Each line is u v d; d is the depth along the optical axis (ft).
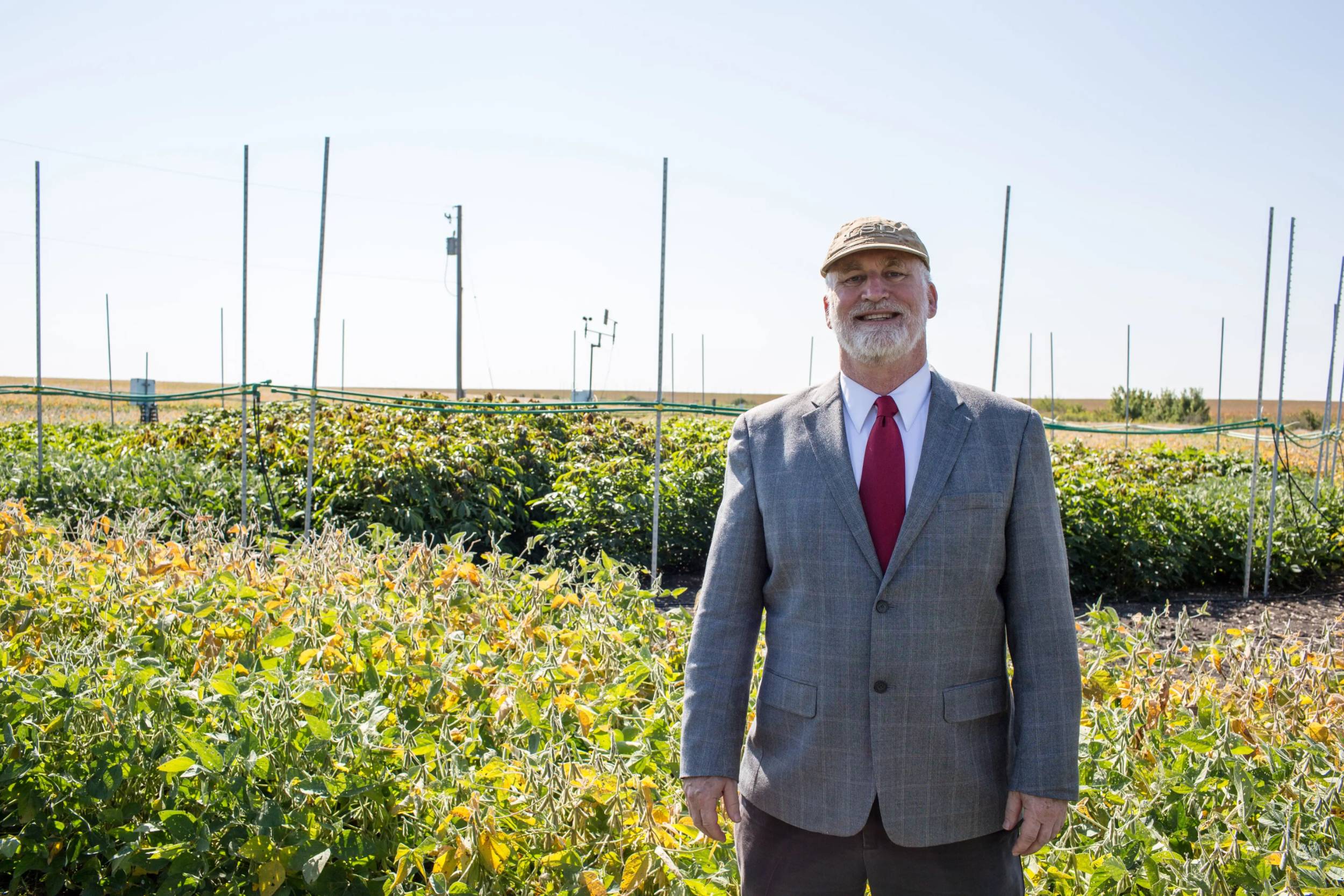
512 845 7.11
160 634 10.49
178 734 7.93
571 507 28.58
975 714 6.28
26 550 12.88
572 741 8.68
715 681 6.66
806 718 6.38
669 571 29.14
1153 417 142.00
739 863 6.81
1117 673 10.53
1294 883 6.23
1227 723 8.08
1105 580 28.22
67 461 27.86
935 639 6.21
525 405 22.57
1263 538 28.32
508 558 13.93
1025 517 6.34
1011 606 6.42
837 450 6.56
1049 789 5.98
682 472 29.68
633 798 7.32
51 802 8.03
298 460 29.01
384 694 9.45
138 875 8.09
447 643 10.68
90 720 8.21
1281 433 27.66
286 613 10.35
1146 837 7.02
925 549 6.22
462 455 29.48
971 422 6.49
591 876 6.68
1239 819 7.06
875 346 6.42
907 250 6.49
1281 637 22.17
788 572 6.57
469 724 8.96
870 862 6.31
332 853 7.32
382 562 13.05
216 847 7.54
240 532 14.70
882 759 6.19
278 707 7.89
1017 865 6.60
